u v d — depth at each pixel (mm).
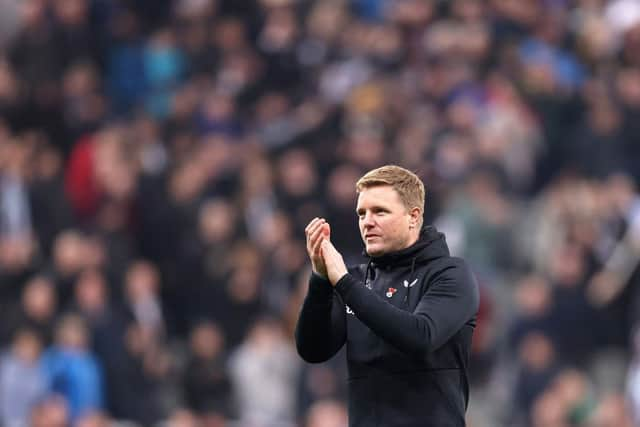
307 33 72812
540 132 69375
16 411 50750
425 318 22734
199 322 57969
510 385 55438
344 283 22922
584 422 54000
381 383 23422
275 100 68562
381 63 71375
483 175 63000
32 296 52188
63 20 69312
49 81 66375
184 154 62938
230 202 62000
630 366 57438
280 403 54281
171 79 71750
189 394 54031
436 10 74562
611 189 62250
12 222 57844
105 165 59969
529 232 63812
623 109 68438
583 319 57500
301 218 60031
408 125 66750
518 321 57000
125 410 52031
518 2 75375
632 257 58469
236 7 72812
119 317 54188
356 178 60219
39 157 59688
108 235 56469
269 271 58500
